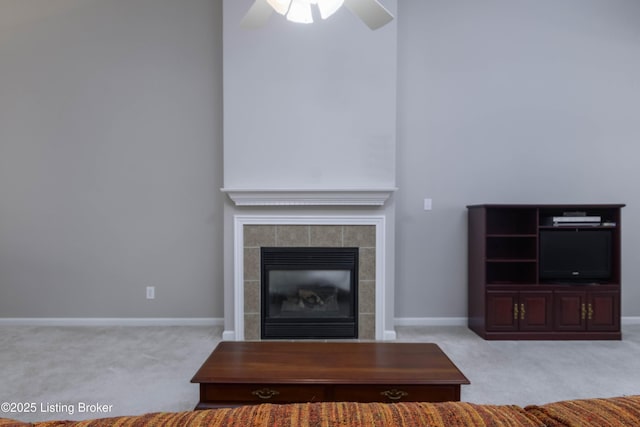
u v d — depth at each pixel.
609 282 3.44
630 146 3.81
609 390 2.43
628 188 3.82
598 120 3.80
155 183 3.76
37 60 3.71
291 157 3.42
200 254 3.79
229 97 3.40
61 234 3.75
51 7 3.69
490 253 3.75
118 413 2.14
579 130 3.81
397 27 3.76
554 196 3.82
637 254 3.83
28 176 3.73
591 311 3.37
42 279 3.76
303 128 3.40
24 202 3.74
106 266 3.77
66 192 3.75
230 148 3.41
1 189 3.73
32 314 3.77
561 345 3.24
